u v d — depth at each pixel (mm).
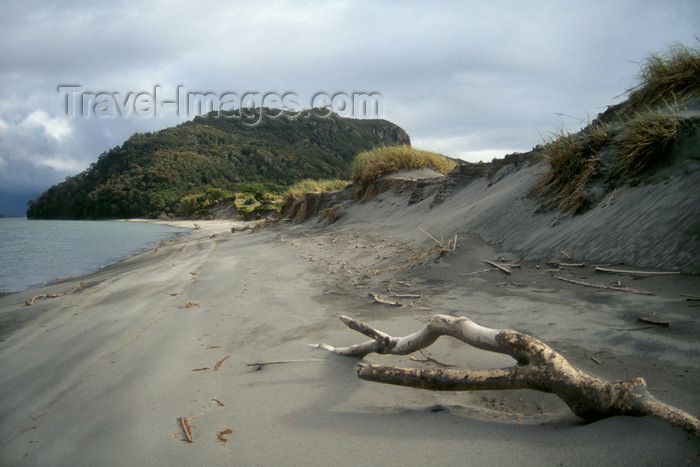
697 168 4695
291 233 15828
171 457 2258
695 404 2105
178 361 3762
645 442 1707
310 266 8047
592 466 1683
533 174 7969
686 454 1598
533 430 2057
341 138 174625
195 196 90312
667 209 4480
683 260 3832
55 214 138625
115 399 3125
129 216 108750
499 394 2590
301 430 2381
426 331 2752
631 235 4559
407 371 2447
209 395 2998
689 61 6512
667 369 2506
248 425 2508
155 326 5016
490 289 4691
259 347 3943
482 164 11180
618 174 5586
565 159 6543
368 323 4293
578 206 5711
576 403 2008
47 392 3512
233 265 9312
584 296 3861
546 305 3873
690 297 3305
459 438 2088
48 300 7785
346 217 15391
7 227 48438
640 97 7121
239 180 126688
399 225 11016
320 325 4414
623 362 2689
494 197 8352
